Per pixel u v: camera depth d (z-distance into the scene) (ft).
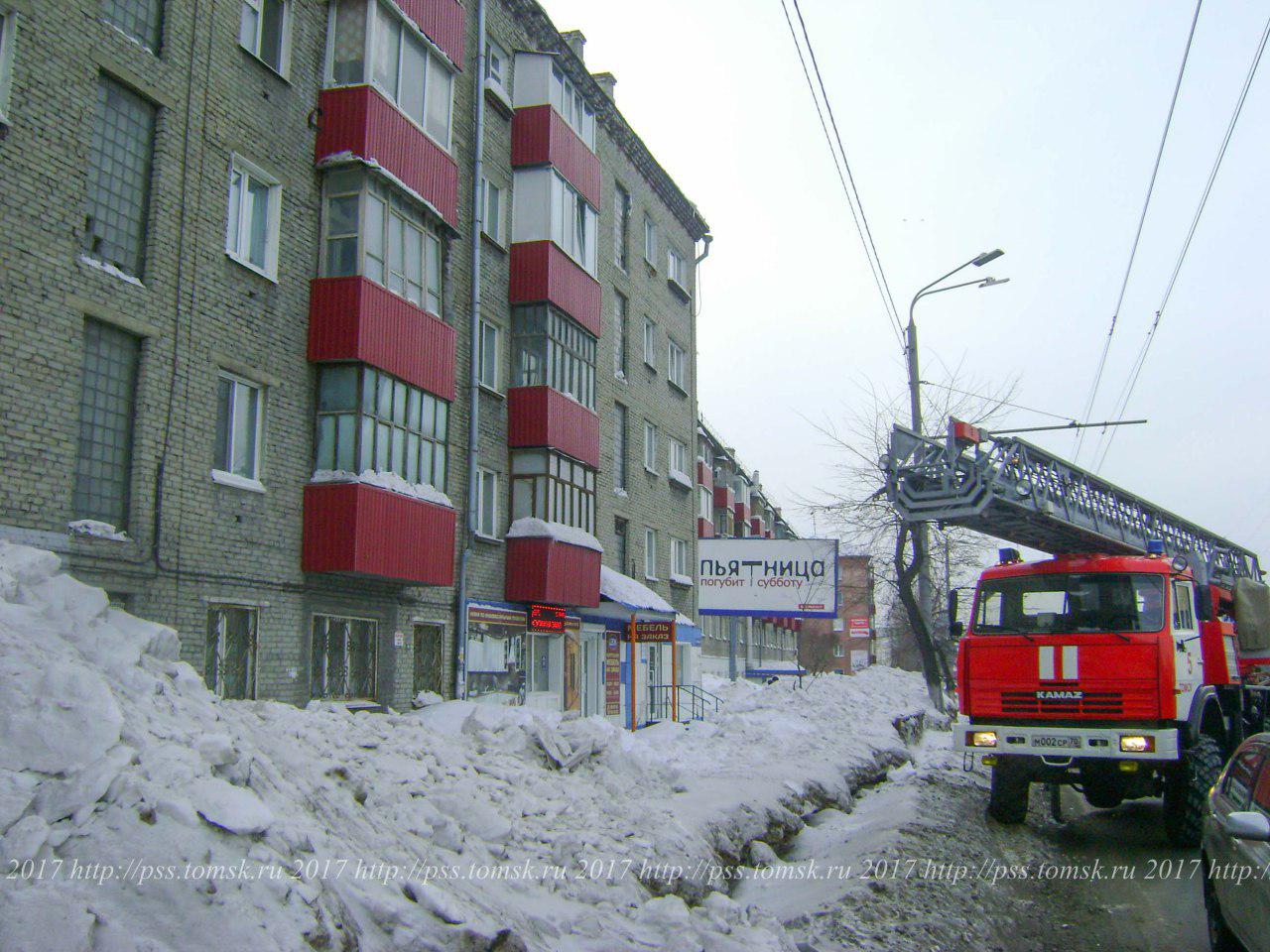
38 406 32.65
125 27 37.58
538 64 68.28
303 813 19.21
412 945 16.20
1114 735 36.42
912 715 71.31
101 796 15.74
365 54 47.70
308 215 45.98
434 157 52.13
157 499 36.86
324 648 45.83
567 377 68.08
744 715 56.80
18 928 13.20
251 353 42.01
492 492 62.80
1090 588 38.52
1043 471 45.34
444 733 35.91
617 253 86.12
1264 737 22.66
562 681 67.10
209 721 21.42
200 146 40.11
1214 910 22.56
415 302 50.42
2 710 16.63
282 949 14.08
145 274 37.55
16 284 32.24
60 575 24.34
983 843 35.17
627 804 32.07
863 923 24.13
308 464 44.80
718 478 151.53
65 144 34.24
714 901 22.71
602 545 78.95
